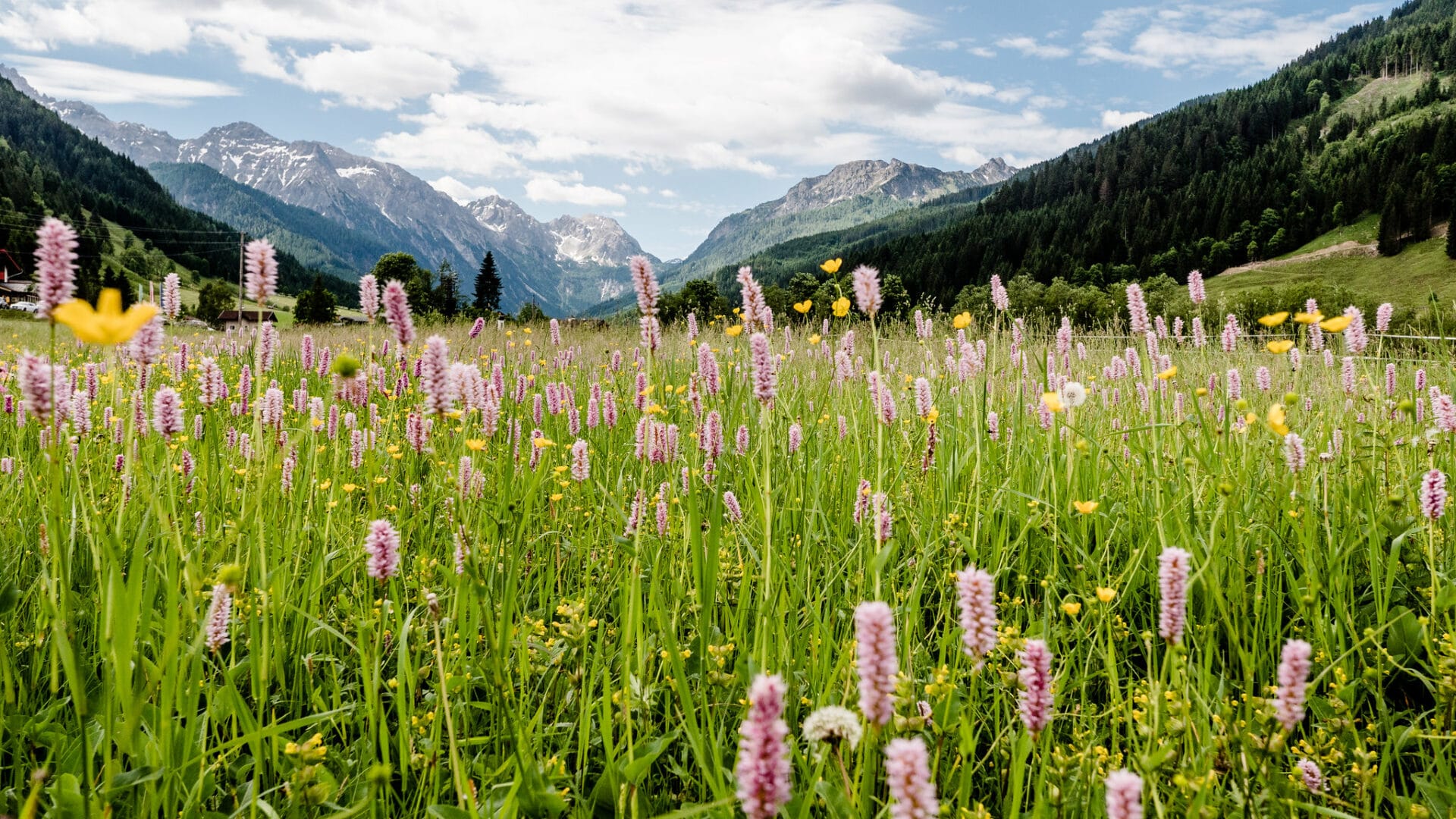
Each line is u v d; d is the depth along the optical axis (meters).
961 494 3.78
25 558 3.25
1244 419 3.55
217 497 3.61
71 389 2.99
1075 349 7.35
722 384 4.16
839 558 3.42
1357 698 2.65
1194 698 2.26
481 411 3.98
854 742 1.56
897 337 8.52
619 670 2.72
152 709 2.21
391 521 3.80
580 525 3.79
